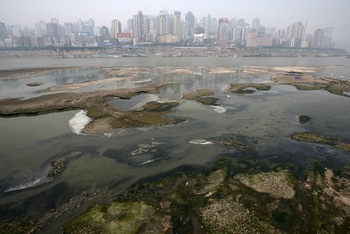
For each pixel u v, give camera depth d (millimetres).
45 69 133250
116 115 52156
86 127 46156
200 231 21812
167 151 36906
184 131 44312
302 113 55531
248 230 21750
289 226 22266
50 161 34625
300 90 80438
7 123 49500
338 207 24484
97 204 25391
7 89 81688
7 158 35562
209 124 47812
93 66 149250
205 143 39500
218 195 26469
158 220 23016
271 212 23906
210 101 63781
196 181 29172
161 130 44750
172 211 24203
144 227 22234
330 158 34656
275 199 25750
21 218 23922
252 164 33000
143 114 52719
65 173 31484
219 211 24016
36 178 30625
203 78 102312
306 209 24250
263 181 28750
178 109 57094
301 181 29000
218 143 39469
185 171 31531
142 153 36344
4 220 23734
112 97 67562
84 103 61031
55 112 55812
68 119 51000
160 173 31172
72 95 68812
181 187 28078
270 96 71562
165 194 26906
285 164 33000
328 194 26453
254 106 60625
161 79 99312
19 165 33719
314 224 22438
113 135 42688
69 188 28453
